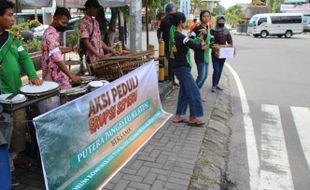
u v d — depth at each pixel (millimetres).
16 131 3119
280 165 4480
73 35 9883
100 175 3539
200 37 5969
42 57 4184
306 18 41750
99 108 3676
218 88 8289
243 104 7387
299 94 8375
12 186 3494
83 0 6082
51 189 2906
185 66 5281
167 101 6895
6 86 3596
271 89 8898
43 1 4859
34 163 3779
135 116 4699
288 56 16047
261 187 3912
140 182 3699
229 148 4988
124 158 4047
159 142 4801
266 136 5508
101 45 5684
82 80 4320
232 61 14289
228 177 4121
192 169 4031
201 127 5465
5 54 3516
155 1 9523
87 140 3443
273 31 30453
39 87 3406
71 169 3176
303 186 3959
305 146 5129
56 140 2969
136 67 5117
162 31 7566
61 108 3027
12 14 3506
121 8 8922
